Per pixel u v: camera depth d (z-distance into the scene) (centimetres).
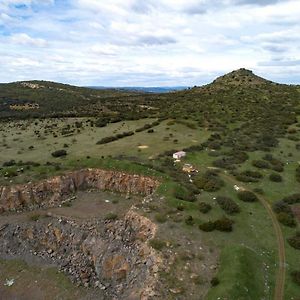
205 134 8675
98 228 4912
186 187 5600
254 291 3419
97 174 6369
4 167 6819
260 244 4316
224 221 4522
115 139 8588
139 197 5906
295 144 7975
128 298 3762
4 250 4944
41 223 5253
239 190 5697
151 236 4306
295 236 4494
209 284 3519
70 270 4528
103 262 4412
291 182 6059
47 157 7481
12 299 4109
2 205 5703
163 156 7050
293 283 3644
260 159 6981
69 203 5778
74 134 9612
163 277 3625
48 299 4075
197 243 4138
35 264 4681
